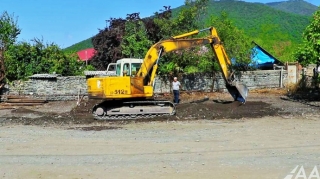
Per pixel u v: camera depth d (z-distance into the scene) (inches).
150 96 713.6
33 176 351.6
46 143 492.7
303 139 491.8
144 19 1366.9
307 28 912.9
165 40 760.3
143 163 386.6
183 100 1013.8
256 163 380.2
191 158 403.2
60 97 1040.2
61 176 349.4
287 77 1267.2
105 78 695.1
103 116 700.0
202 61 1165.1
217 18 1218.0
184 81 1159.0
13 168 378.3
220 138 506.6
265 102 898.1
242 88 796.0
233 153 422.3
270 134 529.7
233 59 1222.3
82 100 1000.2
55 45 1218.6
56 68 1168.2
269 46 1851.6
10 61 1074.7
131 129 593.0
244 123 634.2
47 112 828.6
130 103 710.5
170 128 597.0
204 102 930.7
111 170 364.5
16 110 849.5
